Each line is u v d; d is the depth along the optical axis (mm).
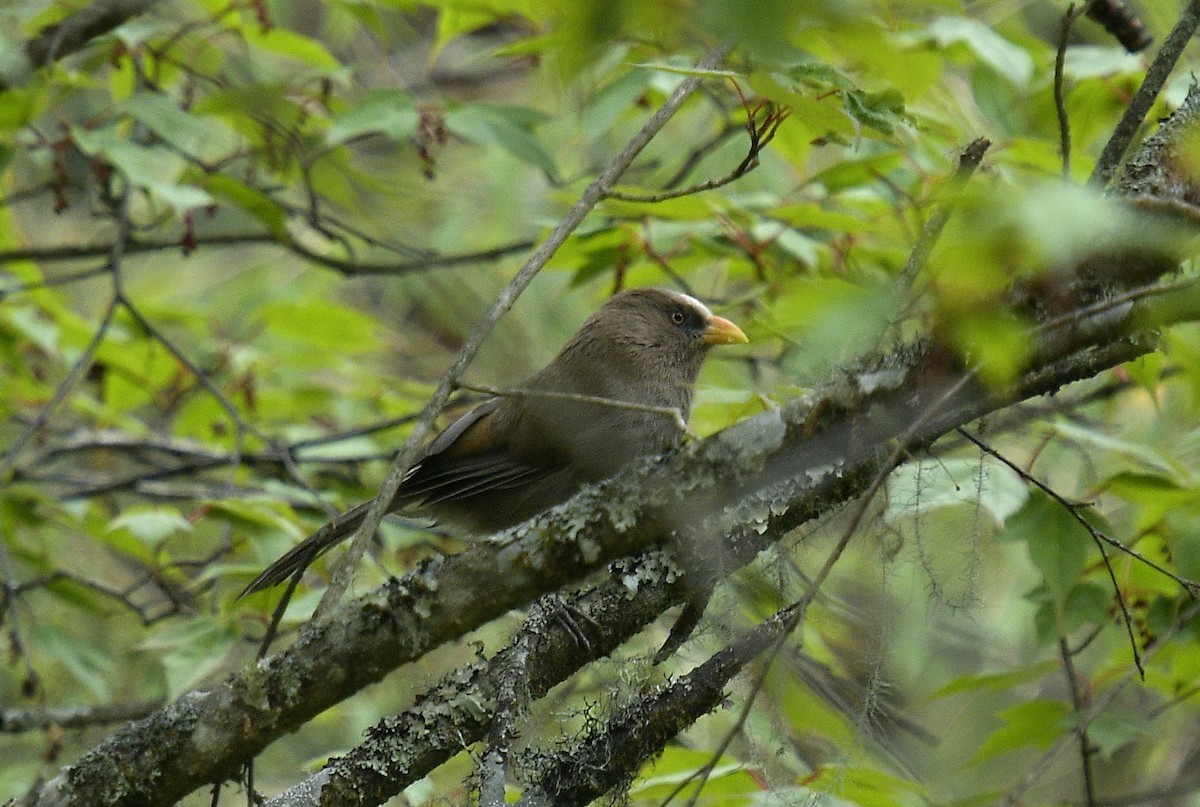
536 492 9633
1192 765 11328
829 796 6348
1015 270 3592
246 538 11180
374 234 14078
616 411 9625
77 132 9781
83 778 5879
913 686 11703
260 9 10531
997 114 9758
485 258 11680
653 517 5941
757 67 5000
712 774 7051
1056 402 9227
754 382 11188
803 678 8641
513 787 7422
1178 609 8281
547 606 6250
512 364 15469
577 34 2928
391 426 11805
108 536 10672
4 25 9750
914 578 6945
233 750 5906
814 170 12719
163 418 13539
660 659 6422
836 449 5781
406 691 11727
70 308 14742
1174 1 9336
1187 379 7938
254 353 13102
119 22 9578
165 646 8719
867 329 3873
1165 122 5793
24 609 12156
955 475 7473
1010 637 11594
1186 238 4746
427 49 14734
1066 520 7957
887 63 3381
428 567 6059
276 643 10812
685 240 10273
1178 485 8031
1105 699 7859
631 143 6418
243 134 10773
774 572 6812
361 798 6047
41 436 12734
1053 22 12578
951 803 8703
